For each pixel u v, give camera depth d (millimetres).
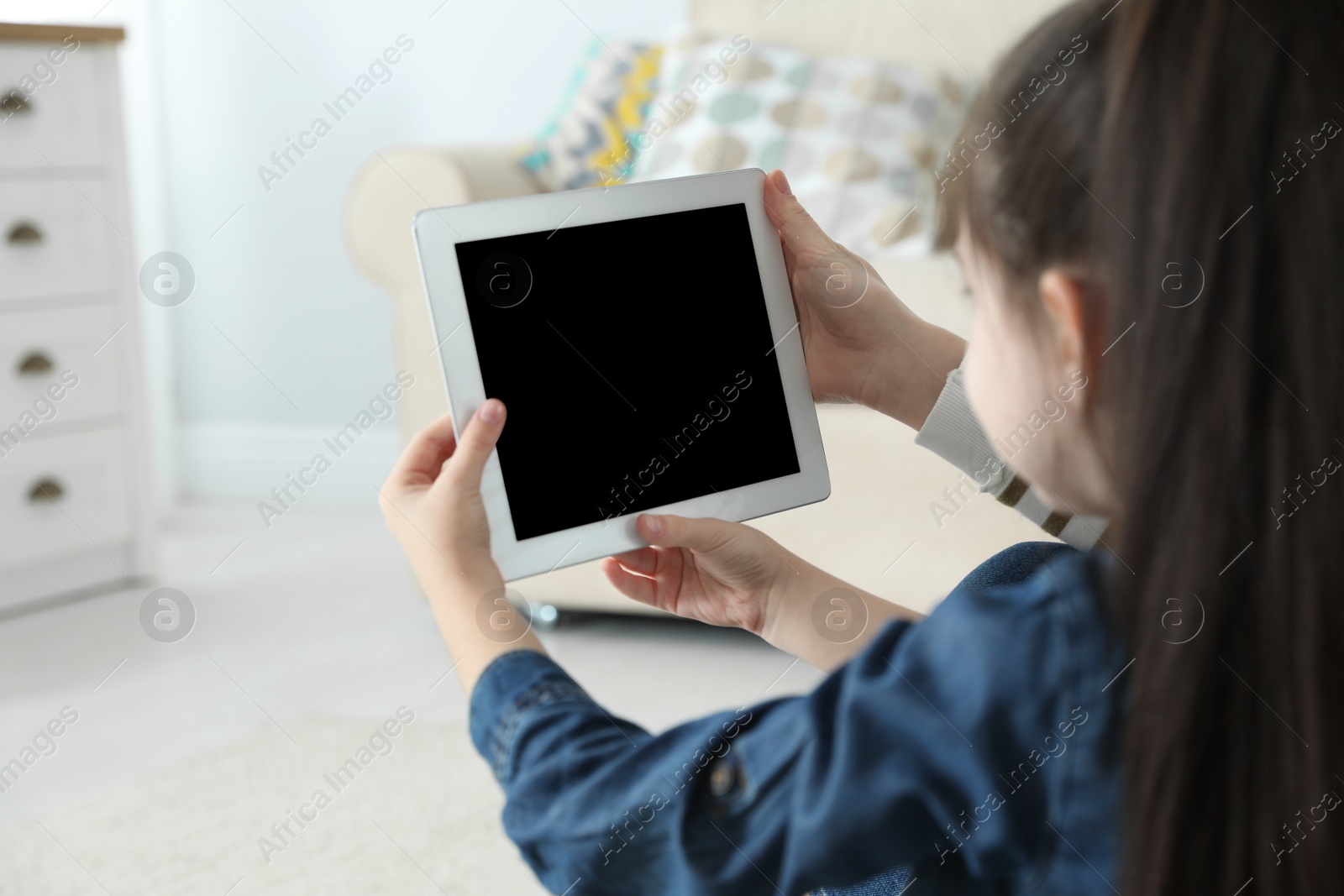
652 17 2346
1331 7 336
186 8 2727
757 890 394
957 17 1975
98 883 1224
